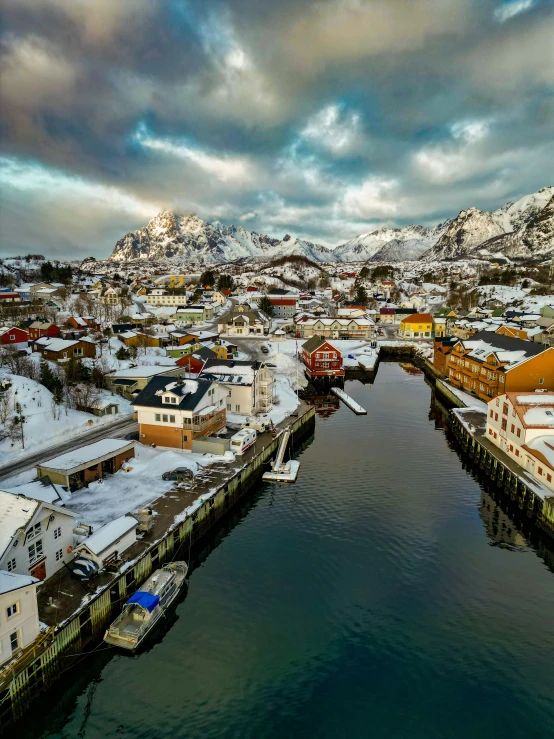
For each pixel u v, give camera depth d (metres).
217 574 36.03
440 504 47.44
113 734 23.62
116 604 31.31
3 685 23.16
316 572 36.09
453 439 67.56
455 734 23.22
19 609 24.67
